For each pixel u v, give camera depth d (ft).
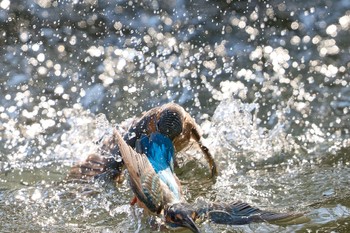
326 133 53.72
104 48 65.26
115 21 68.28
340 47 64.75
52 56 64.13
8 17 67.92
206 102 58.49
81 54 64.44
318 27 67.31
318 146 51.78
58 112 57.36
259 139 52.49
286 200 44.24
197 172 47.73
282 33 67.00
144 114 46.55
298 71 62.08
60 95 59.41
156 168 40.73
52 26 67.46
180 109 45.37
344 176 47.11
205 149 46.55
